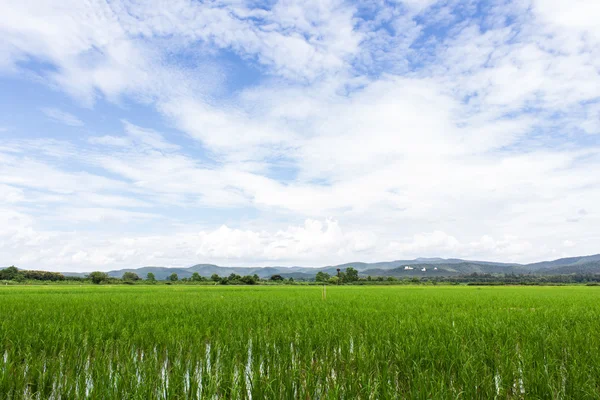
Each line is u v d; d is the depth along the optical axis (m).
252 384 5.29
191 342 7.84
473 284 92.00
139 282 81.88
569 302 20.48
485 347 6.94
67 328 9.05
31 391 5.52
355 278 100.50
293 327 9.57
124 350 7.18
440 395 4.69
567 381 5.27
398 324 9.92
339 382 5.34
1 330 8.77
